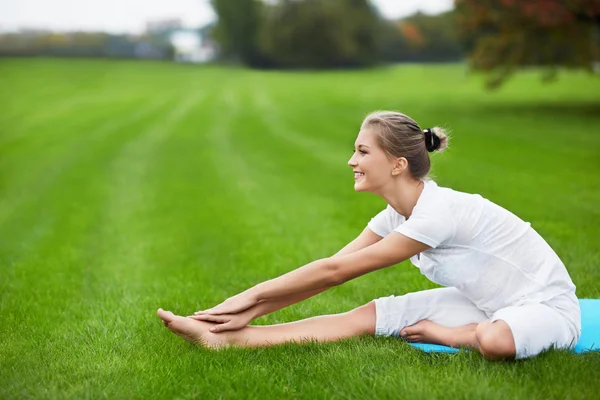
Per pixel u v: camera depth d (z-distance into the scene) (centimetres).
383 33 7231
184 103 2594
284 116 2044
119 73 4528
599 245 525
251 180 980
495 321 282
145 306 407
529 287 291
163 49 6931
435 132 302
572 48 2067
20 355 315
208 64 6481
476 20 2094
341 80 4031
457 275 298
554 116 1762
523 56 2092
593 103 2108
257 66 6762
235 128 1766
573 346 293
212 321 311
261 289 301
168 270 514
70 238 648
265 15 6744
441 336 308
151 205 816
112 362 302
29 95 2983
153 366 296
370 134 295
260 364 292
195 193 888
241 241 604
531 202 718
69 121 2036
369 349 301
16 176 1149
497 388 254
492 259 294
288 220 689
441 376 270
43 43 6081
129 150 1405
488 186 834
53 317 387
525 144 1242
